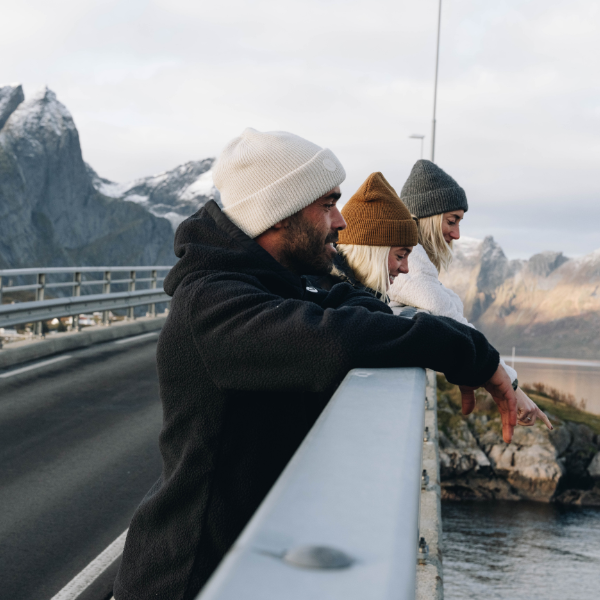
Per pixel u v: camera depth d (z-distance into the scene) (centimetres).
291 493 43
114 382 1035
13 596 402
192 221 138
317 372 102
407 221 269
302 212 140
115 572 436
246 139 142
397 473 49
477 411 4162
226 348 107
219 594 29
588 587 3322
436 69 2802
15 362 1148
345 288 162
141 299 1780
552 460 4031
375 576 32
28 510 536
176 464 118
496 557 3603
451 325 119
